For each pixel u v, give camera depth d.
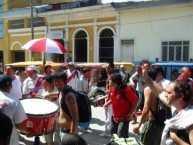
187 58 17.80
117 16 20.66
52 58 24.45
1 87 4.61
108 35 21.48
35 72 8.14
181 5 17.69
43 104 5.60
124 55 20.58
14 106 4.49
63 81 4.86
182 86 3.36
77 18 22.92
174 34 18.23
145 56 19.47
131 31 20.09
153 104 4.94
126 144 4.48
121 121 5.95
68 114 4.86
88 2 22.08
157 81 5.45
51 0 30.41
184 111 3.30
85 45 22.83
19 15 26.44
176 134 3.29
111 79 6.00
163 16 18.59
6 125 2.31
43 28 25.11
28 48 9.48
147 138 5.02
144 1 18.84
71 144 2.41
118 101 5.94
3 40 28.70
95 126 9.84
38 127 5.17
